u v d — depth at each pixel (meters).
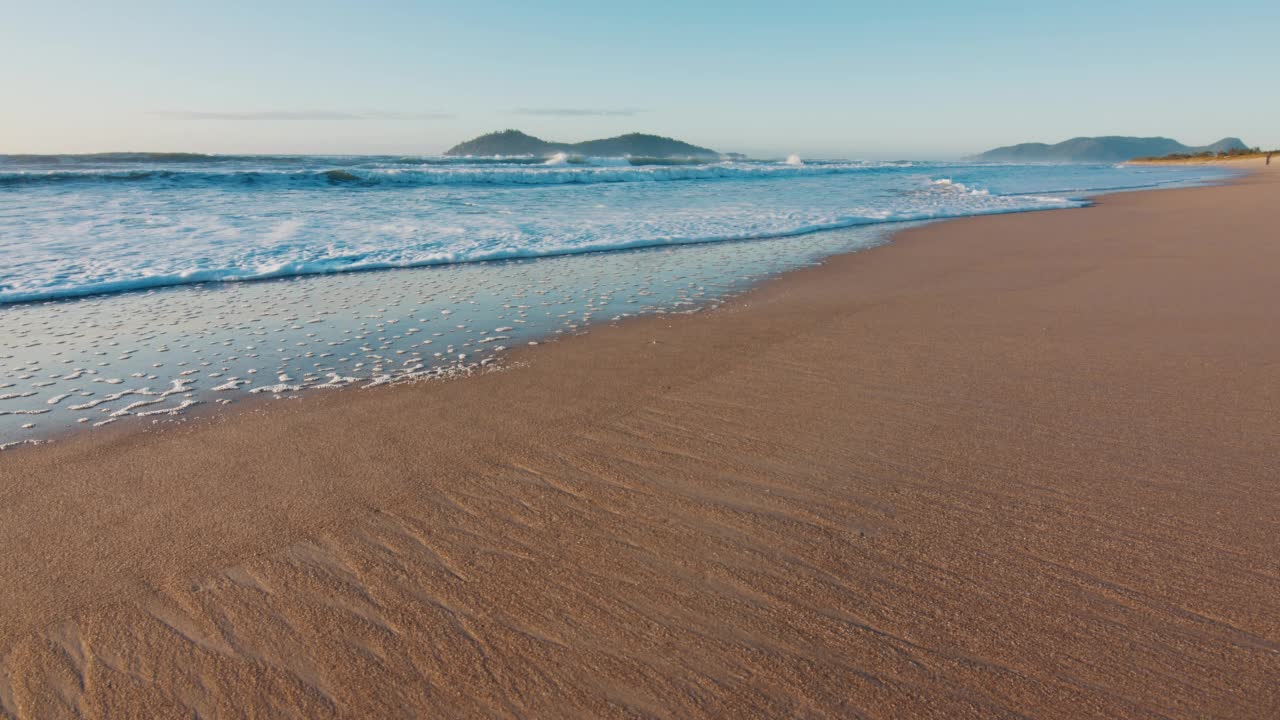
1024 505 2.20
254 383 3.53
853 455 2.58
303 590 1.86
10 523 2.19
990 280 5.91
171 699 1.51
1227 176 29.83
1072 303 4.96
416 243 8.09
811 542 2.03
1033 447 2.60
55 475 2.51
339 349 4.13
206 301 5.37
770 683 1.52
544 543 2.05
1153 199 14.98
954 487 2.32
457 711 1.47
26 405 3.21
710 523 2.15
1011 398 3.11
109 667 1.60
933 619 1.69
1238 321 4.32
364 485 2.43
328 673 1.57
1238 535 1.99
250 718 1.46
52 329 4.54
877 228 9.95
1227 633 1.61
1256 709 1.40
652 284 6.03
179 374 3.67
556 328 4.59
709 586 1.84
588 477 2.46
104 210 10.52
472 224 9.91
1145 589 1.77
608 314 4.96
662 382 3.47
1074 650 1.58
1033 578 1.84
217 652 1.64
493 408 3.15
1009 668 1.54
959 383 3.33
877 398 3.17
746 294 5.58
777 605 1.76
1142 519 2.09
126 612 1.78
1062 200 14.45
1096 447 2.59
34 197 12.02
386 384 3.51
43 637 1.69
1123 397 3.09
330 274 6.49
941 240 8.55
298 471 2.54
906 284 5.84
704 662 1.58
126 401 3.28
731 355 3.91
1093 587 1.79
